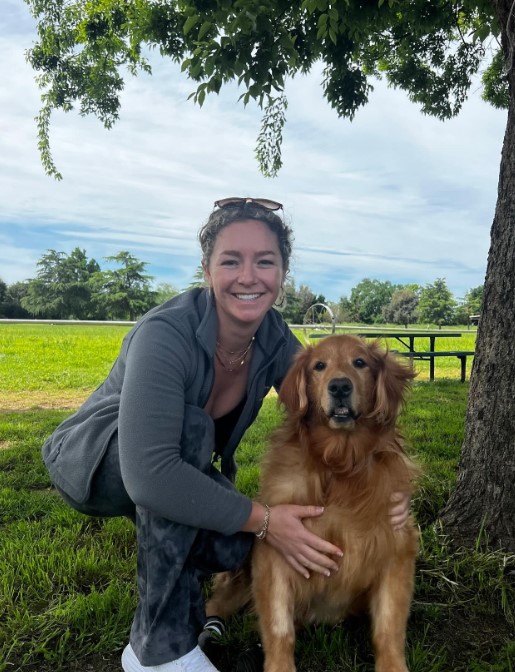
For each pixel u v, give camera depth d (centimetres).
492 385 140
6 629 109
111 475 101
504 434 137
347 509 107
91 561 132
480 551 135
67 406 365
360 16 224
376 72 396
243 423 120
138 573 98
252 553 112
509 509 136
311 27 238
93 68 396
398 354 123
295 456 115
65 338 871
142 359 95
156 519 95
